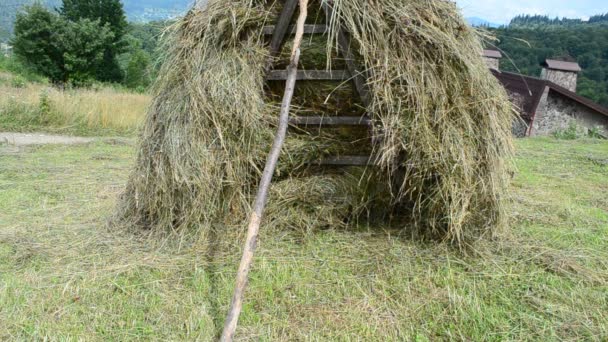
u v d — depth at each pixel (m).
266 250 3.34
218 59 3.45
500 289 2.86
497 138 3.33
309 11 3.51
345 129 3.64
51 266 3.18
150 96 3.81
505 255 3.29
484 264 3.13
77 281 2.96
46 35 26.53
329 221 3.67
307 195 3.67
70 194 4.96
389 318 2.59
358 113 3.60
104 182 5.50
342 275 3.02
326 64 3.54
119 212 3.97
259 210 2.59
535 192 5.15
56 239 3.64
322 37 3.52
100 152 7.55
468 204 3.25
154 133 3.63
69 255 3.34
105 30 28.27
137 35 31.83
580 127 13.82
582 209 4.52
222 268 3.11
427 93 3.22
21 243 3.52
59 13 30.23
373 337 2.44
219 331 2.46
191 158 3.36
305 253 3.32
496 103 3.42
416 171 3.30
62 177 5.73
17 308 2.65
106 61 29.59
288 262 3.18
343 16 3.33
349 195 3.69
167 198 3.54
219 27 3.44
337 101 3.60
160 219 3.62
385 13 3.34
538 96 14.66
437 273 3.02
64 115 10.24
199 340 2.38
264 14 3.53
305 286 2.89
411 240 3.48
